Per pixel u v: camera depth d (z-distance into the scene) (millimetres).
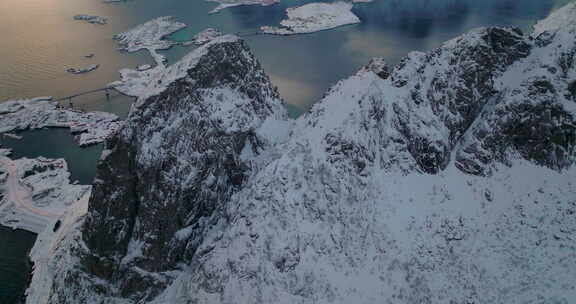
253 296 64250
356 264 66062
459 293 62062
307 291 64125
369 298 63000
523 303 59750
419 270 64500
